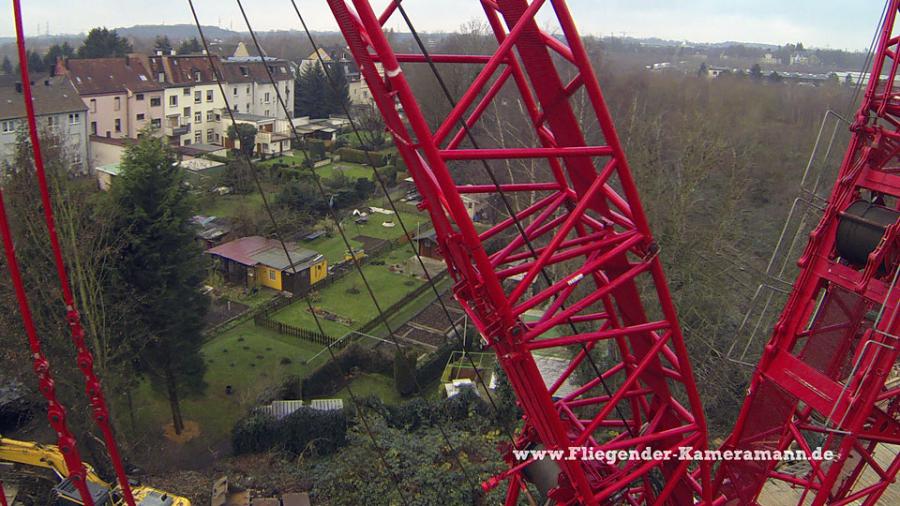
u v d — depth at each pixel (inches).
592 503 321.4
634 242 296.8
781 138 1524.4
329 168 2279.8
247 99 2800.2
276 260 1326.3
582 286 915.4
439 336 1161.4
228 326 1151.6
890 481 431.2
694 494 464.4
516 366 294.4
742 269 950.4
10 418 788.0
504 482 620.4
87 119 1995.6
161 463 757.9
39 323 691.4
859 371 390.0
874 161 416.5
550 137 321.7
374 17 228.7
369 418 740.0
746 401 457.1
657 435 336.5
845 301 424.8
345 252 1556.3
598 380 400.8
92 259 745.0
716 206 1039.6
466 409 787.4
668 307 312.3
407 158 281.4
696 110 1251.2
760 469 461.7
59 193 705.6
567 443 309.4
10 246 203.9
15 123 1774.1
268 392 869.8
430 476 622.8
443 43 3577.8
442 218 292.0
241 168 1875.0
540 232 338.6
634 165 978.7
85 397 716.0
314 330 1159.6
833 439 445.4
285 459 737.0
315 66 3031.5
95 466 720.3
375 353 1014.4
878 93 423.2
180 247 806.5
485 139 1647.4
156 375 834.8
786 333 440.1
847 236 413.4
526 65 288.2
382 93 257.1
